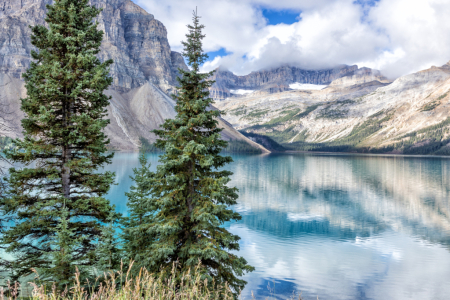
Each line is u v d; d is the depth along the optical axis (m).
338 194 101.19
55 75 13.68
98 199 13.88
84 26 15.38
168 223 13.09
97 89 14.35
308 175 152.75
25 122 13.43
